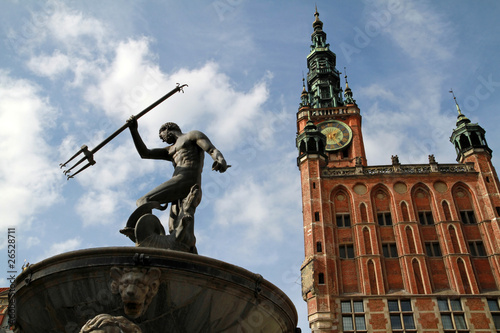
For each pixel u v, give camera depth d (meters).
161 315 4.99
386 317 32.44
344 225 38.22
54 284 4.96
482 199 38.56
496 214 37.31
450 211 38.09
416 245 36.09
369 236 37.03
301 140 44.16
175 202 6.68
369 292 33.78
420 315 32.44
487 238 36.38
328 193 40.00
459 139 42.81
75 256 4.92
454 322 32.00
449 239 36.34
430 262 35.59
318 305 33.34
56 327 5.12
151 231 5.94
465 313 32.31
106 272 4.89
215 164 6.41
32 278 5.04
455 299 33.09
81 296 4.95
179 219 6.28
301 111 52.94
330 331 32.12
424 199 39.25
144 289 4.81
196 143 6.91
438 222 37.53
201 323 5.16
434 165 40.62
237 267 5.22
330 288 34.19
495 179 39.34
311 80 59.47
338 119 51.59
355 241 36.94
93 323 4.29
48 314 5.11
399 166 41.00
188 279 5.02
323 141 44.12
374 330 31.97
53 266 4.96
